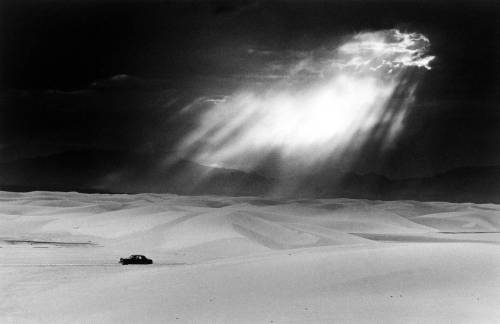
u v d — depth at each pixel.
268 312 40.50
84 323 40.81
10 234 130.00
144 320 40.62
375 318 38.38
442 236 146.62
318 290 44.41
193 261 86.94
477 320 37.38
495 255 50.44
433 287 43.72
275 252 65.00
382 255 51.50
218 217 135.50
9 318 42.47
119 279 54.31
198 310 41.97
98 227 144.50
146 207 171.00
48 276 61.56
